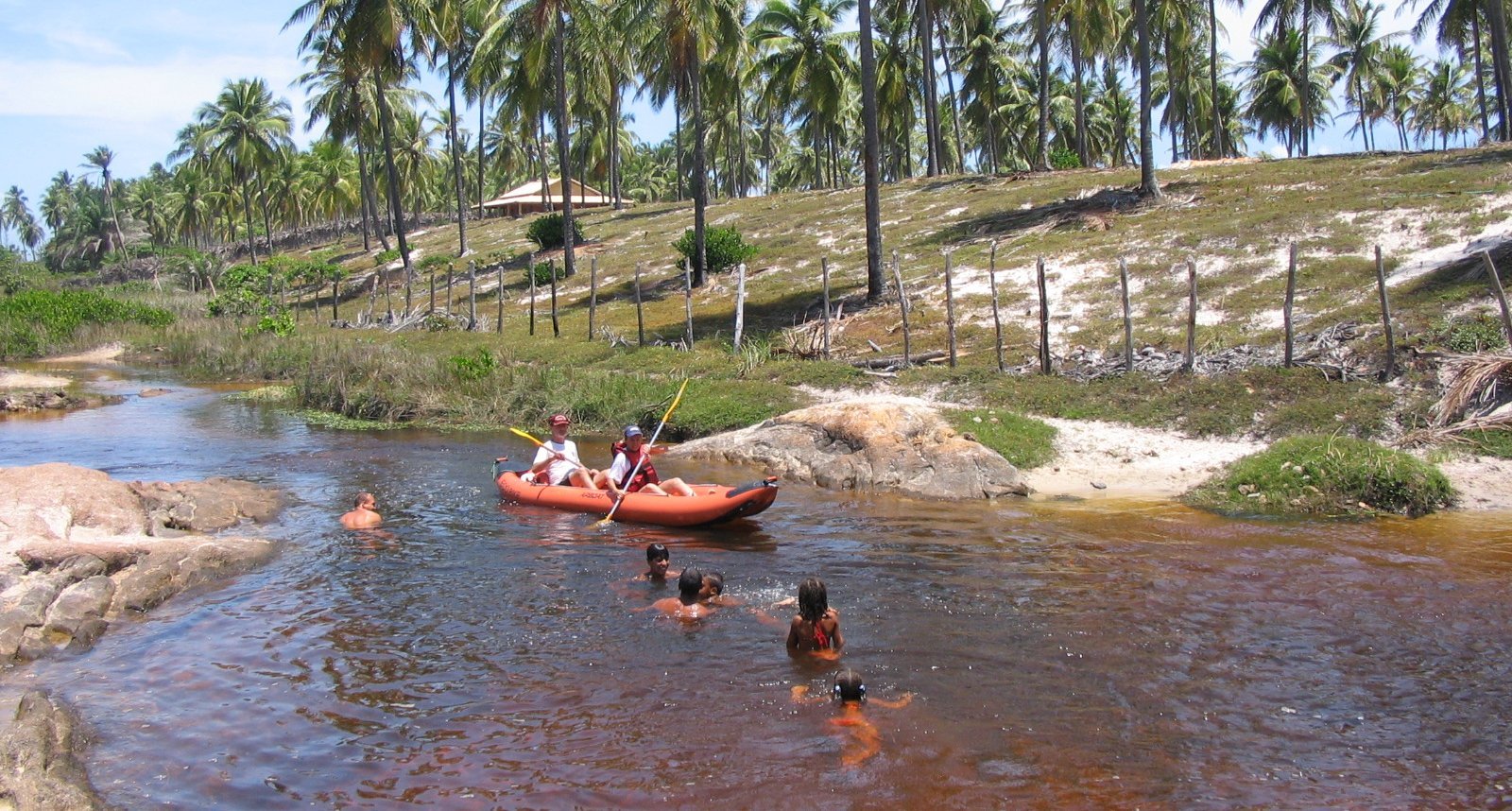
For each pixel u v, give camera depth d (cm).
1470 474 1096
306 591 816
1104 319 1800
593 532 1009
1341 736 546
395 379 1919
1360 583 804
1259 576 830
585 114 4469
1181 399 1389
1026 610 755
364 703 601
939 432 1284
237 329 3053
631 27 2527
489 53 3198
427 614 756
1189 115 4994
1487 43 4775
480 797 494
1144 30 2503
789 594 800
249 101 5247
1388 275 1677
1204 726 560
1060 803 480
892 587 815
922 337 1905
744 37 2567
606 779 508
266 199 6462
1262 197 2370
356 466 1370
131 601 767
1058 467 1266
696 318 2377
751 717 575
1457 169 2278
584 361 2108
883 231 2895
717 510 1000
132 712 593
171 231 9512
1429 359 1299
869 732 554
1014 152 6016
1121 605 762
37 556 791
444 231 5103
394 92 4794
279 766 528
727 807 479
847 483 1245
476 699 604
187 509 1038
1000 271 2203
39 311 3284
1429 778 501
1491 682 611
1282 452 1141
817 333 1984
